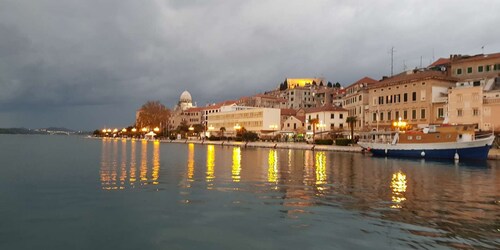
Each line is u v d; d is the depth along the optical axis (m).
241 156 65.50
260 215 18.94
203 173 37.12
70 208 20.48
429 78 79.94
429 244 14.56
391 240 15.01
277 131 134.38
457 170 41.34
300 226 16.95
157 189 26.81
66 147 102.12
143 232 16.09
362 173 37.84
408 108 84.81
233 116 165.50
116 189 26.75
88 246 14.39
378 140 74.81
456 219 18.34
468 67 82.31
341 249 13.95
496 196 24.62
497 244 14.63
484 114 68.94
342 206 21.16
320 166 45.56
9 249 14.04
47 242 14.82
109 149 91.38
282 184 29.64
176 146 119.00
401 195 24.81
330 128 115.38
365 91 102.44
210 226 16.95
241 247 14.20
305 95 183.12
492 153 57.06
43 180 31.19
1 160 52.25
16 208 20.45
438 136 58.94
